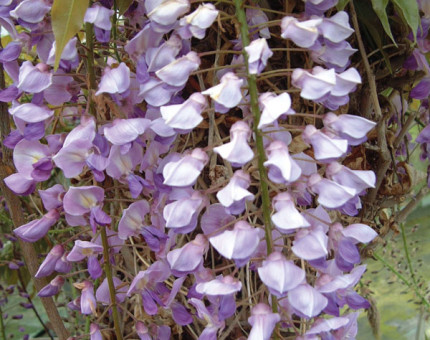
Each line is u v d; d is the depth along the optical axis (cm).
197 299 39
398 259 68
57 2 35
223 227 38
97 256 41
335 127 37
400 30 45
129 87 40
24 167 41
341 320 37
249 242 35
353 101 46
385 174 47
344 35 37
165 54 38
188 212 37
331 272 40
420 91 44
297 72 36
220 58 43
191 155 37
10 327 83
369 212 47
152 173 41
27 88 38
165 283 46
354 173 37
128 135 38
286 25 36
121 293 42
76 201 39
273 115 34
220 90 35
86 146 39
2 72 44
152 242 40
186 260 38
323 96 36
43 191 41
